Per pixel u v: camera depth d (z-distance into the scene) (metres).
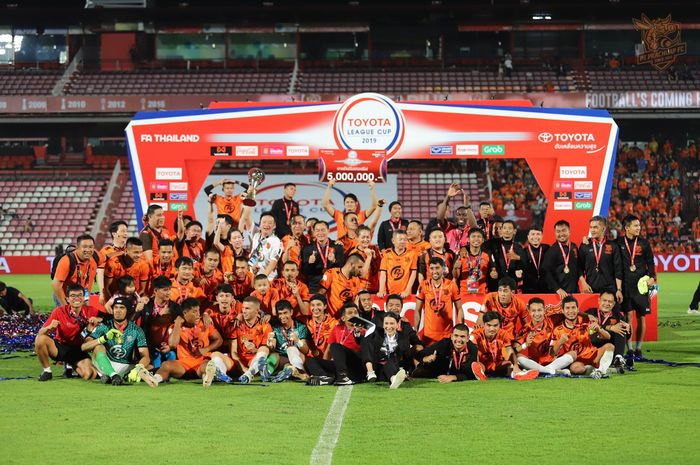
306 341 12.60
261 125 18.88
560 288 14.91
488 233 16.36
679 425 9.10
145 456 7.84
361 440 8.44
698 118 45.12
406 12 49.44
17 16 49.84
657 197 46.28
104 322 12.40
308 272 14.97
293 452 7.96
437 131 18.72
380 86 48.75
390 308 12.30
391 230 16.56
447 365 12.49
